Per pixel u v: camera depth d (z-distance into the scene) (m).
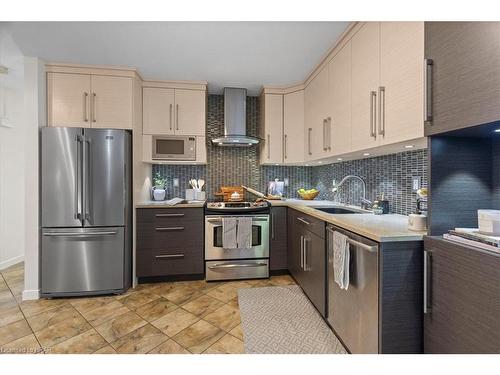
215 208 2.87
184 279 2.91
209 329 1.93
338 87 2.18
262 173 3.71
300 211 2.54
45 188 2.44
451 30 1.09
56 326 1.98
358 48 1.86
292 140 3.19
